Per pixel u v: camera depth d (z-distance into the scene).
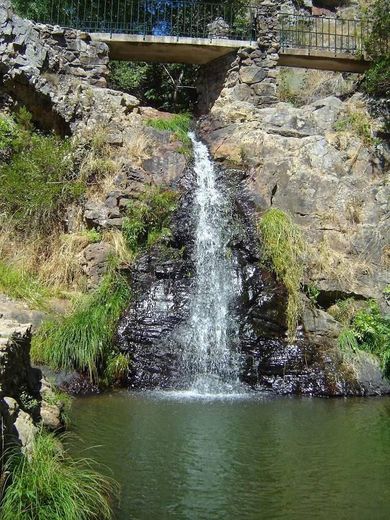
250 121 11.02
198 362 7.62
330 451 4.90
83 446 4.84
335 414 6.19
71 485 3.70
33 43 10.70
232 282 8.56
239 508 3.84
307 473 4.42
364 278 9.30
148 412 5.98
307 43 15.27
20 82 10.66
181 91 17.41
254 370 7.57
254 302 8.30
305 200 9.91
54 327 7.45
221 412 6.09
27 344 5.08
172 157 10.26
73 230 9.30
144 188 9.65
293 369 7.62
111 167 9.80
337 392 7.38
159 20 16.05
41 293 8.25
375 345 8.23
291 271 8.72
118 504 3.86
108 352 7.41
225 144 10.72
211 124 11.36
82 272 8.70
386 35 11.93
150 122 10.95
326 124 10.95
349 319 8.77
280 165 10.16
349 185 10.15
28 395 4.85
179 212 9.53
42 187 9.55
